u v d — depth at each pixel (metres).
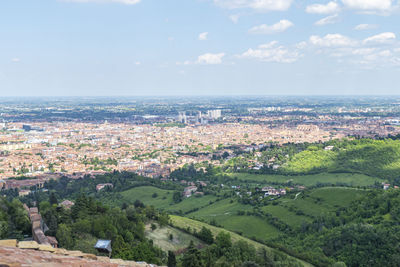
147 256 131.38
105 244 121.69
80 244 127.81
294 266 158.12
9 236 123.75
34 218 143.25
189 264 129.75
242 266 141.25
